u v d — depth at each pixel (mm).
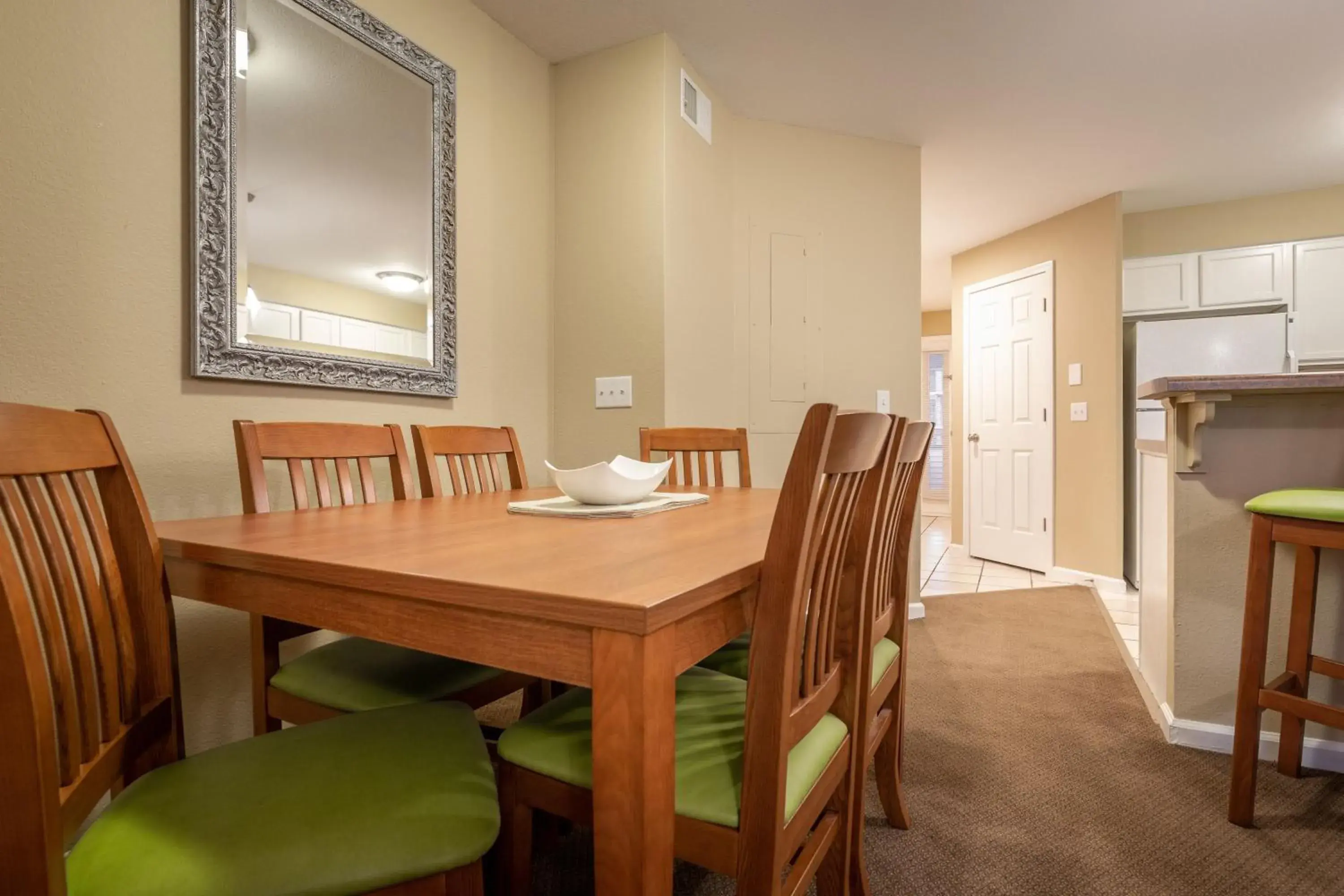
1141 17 2420
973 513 5059
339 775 814
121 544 888
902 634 1521
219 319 1620
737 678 1226
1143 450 2346
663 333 2582
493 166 2496
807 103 3086
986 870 1369
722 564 786
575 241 2750
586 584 684
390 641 770
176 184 1560
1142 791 1676
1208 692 1906
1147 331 3959
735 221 3174
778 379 3260
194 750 1612
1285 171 3730
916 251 3535
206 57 1592
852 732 1079
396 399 2131
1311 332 3930
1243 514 1836
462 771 838
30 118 1318
